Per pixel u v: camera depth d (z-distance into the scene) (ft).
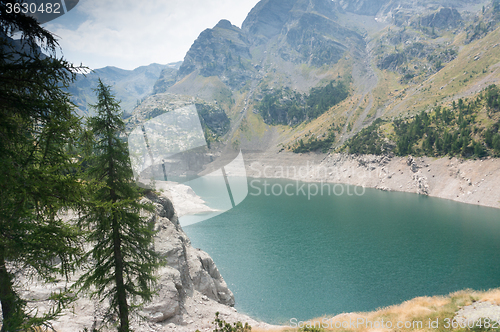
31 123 22.99
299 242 207.10
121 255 38.70
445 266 162.40
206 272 94.17
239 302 118.62
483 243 205.67
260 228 246.47
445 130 499.10
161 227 84.02
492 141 407.23
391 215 303.68
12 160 20.67
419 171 478.59
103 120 31.22
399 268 159.12
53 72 19.47
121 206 30.17
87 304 53.26
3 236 22.52
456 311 88.74
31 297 49.44
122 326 38.22
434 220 279.69
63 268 26.32
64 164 22.47
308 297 123.24
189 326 66.90
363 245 201.36
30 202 22.18
